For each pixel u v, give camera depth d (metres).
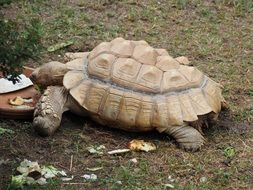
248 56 7.93
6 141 5.71
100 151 5.68
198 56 7.83
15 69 5.23
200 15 9.09
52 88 6.01
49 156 5.57
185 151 5.74
